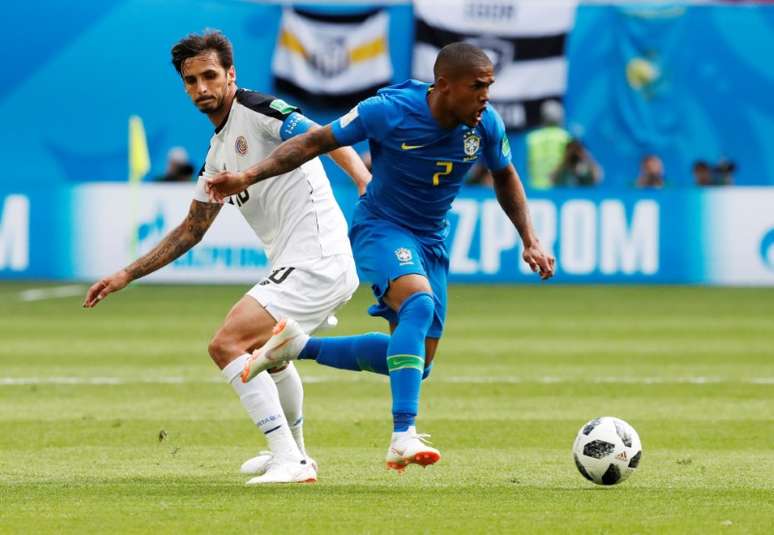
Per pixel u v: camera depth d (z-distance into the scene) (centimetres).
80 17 9150
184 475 2627
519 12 8981
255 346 2506
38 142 9206
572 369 4581
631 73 9206
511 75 9000
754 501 2283
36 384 4169
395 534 1988
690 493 2372
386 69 9088
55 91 9194
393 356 2372
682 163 9294
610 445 2439
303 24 9062
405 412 2355
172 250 2603
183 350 5094
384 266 2434
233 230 8206
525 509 2195
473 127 2397
